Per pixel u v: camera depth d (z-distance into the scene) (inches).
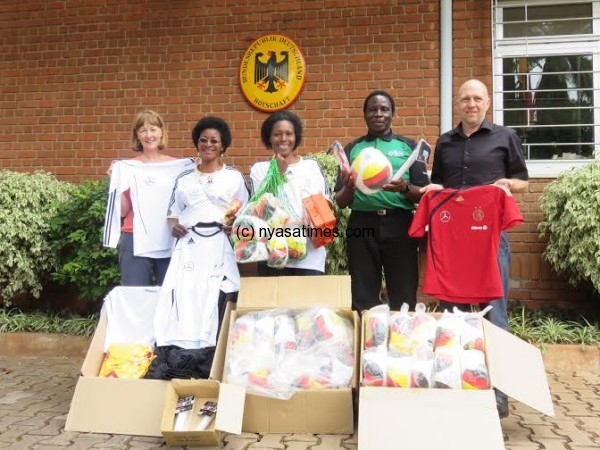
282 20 225.0
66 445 114.3
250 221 130.3
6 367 180.5
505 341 121.3
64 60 242.5
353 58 218.8
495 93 211.2
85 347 193.6
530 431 122.3
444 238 130.8
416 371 112.7
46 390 154.5
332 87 219.9
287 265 138.4
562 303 201.5
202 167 145.1
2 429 123.2
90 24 240.8
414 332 120.5
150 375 126.6
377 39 217.3
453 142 138.8
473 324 120.0
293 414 119.2
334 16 220.8
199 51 231.5
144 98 235.0
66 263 200.7
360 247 144.2
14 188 202.4
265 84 224.7
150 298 139.3
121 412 121.4
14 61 247.3
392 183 132.1
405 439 102.7
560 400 144.0
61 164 241.1
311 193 137.8
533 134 212.5
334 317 126.6
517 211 124.6
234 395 114.5
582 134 209.6
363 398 108.3
